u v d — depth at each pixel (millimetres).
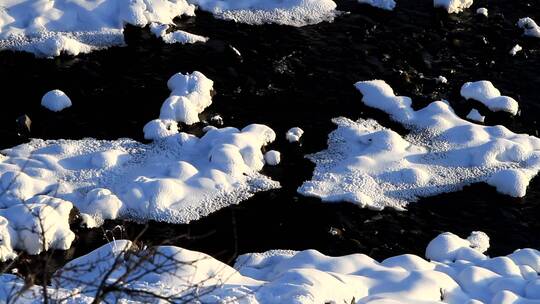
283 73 29672
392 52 31219
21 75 29016
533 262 20828
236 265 20797
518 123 27969
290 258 20234
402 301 17719
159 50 30703
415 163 25703
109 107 27500
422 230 23156
